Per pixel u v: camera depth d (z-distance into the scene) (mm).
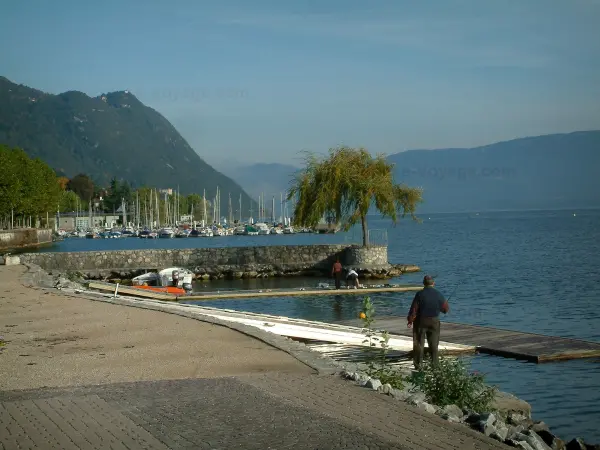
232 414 9781
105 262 73062
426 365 14133
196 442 8469
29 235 141500
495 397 14688
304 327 24562
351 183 67312
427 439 8828
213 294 48562
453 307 43812
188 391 11250
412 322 18141
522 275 64500
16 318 21922
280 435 8766
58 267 71812
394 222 69375
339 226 69438
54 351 15719
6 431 8930
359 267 66750
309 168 69062
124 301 27156
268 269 71500
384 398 10922
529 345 25547
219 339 17062
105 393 11156
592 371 22469
